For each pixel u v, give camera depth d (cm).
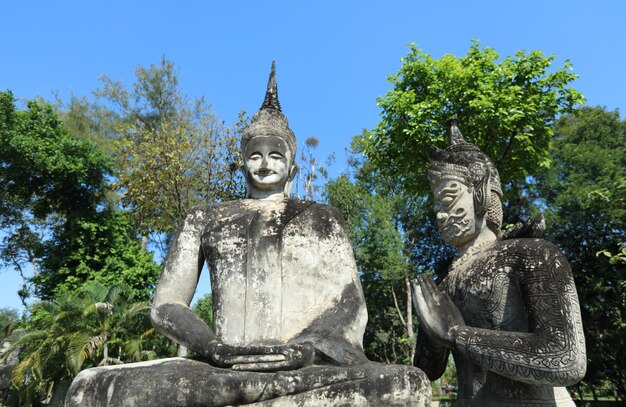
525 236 295
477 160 310
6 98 1819
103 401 223
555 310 248
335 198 2080
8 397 1477
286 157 332
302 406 218
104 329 1284
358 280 294
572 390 1488
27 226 2186
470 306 282
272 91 353
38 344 1266
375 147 1189
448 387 2625
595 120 1797
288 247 289
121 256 1888
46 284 1831
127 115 2142
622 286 1182
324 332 257
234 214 303
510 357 246
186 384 219
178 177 1494
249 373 224
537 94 1078
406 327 1972
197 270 296
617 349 1387
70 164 1816
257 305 275
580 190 1457
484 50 1144
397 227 2156
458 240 307
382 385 224
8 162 1819
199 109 2120
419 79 1155
